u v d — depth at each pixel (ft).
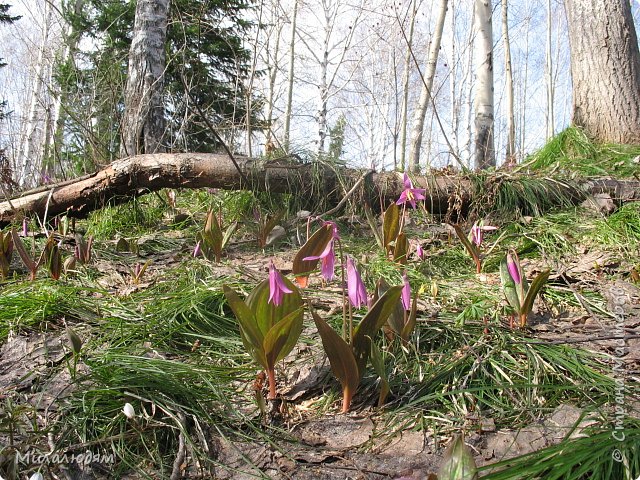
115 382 1.93
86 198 4.36
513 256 2.42
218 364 2.25
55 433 1.77
